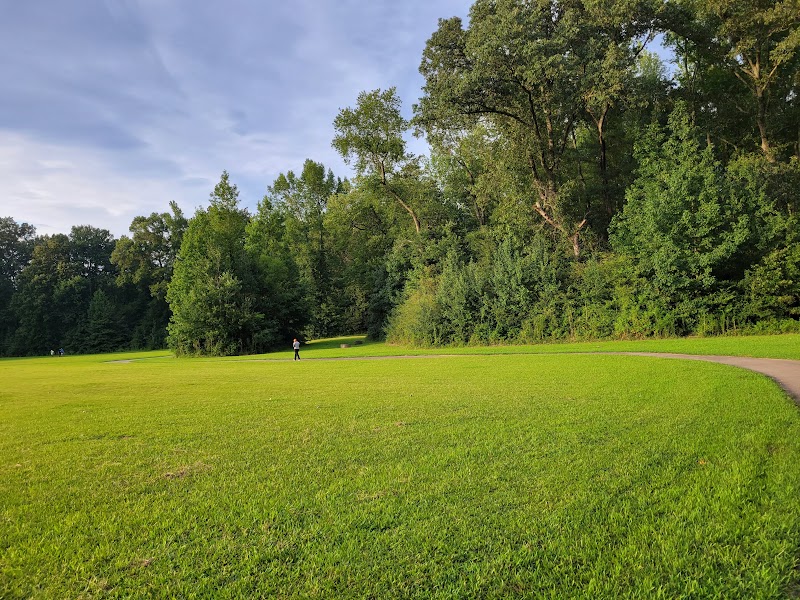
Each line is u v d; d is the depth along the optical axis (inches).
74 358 2234.3
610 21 1264.8
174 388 642.8
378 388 556.1
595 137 1705.2
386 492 205.6
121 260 3344.0
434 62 1454.2
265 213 2741.1
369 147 2057.1
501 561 146.5
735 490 185.9
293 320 2180.1
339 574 142.7
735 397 371.6
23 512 198.1
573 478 211.9
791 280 1098.7
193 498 207.9
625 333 1256.8
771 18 1114.1
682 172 1179.3
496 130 1569.9
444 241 1887.3
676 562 140.4
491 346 1393.9
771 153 1347.2
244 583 139.2
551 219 1513.3
